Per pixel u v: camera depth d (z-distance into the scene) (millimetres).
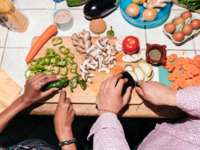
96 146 555
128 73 823
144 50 1062
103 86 726
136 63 974
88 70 930
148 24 1078
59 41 1014
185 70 990
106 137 553
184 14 1010
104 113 630
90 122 1484
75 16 1110
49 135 1475
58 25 1013
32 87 780
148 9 969
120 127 589
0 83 944
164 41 1076
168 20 1109
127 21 1108
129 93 747
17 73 1021
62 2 1138
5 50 1059
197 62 993
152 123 1457
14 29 1083
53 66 963
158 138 691
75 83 938
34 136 1467
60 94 854
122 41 975
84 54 980
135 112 892
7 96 918
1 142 1442
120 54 988
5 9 878
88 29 1091
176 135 638
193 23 986
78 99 909
